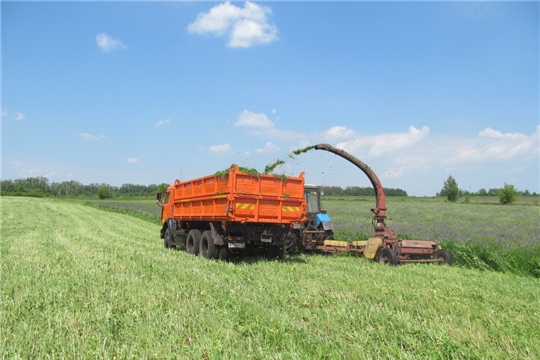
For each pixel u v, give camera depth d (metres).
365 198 76.69
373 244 12.95
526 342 5.24
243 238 12.30
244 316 6.11
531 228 24.52
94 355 4.72
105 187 109.38
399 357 4.70
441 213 40.03
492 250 13.01
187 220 15.32
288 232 12.95
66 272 9.75
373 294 7.79
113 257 12.41
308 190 15.73
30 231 23.25
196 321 5.88
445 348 4.90
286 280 9.05
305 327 5.70
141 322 5.76
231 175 11.75
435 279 9.69
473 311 6.68
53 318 5.98
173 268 10.40
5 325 5.75
